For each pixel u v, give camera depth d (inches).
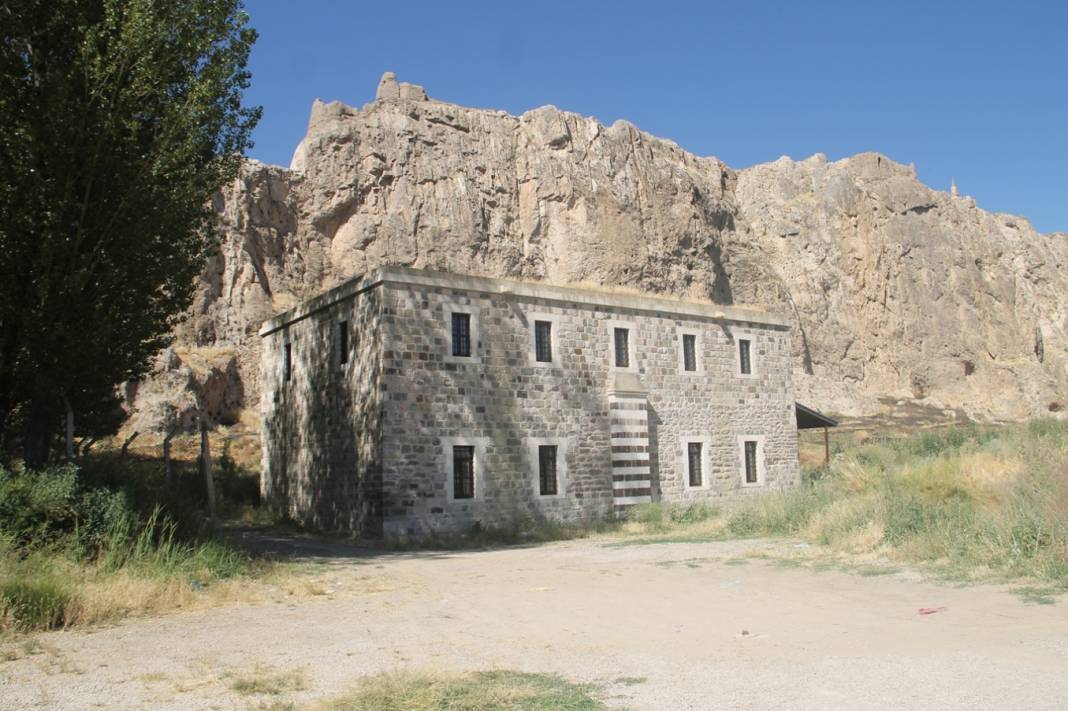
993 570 472.1
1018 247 4190.5
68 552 504.1
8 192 605.3
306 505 1076.5
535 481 1018.1
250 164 2368.4
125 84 661.9
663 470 1154.0
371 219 2561.5
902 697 249.8
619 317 1141.1
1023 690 251.1
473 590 522.9
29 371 670.5
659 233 3093.0
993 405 3294.8
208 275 2089.1
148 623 408.8
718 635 362.0
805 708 242.7
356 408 967.0
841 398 3122.5
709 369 1235.2
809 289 3476.9
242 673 300.8
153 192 664.4
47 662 318.3
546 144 2982.3
